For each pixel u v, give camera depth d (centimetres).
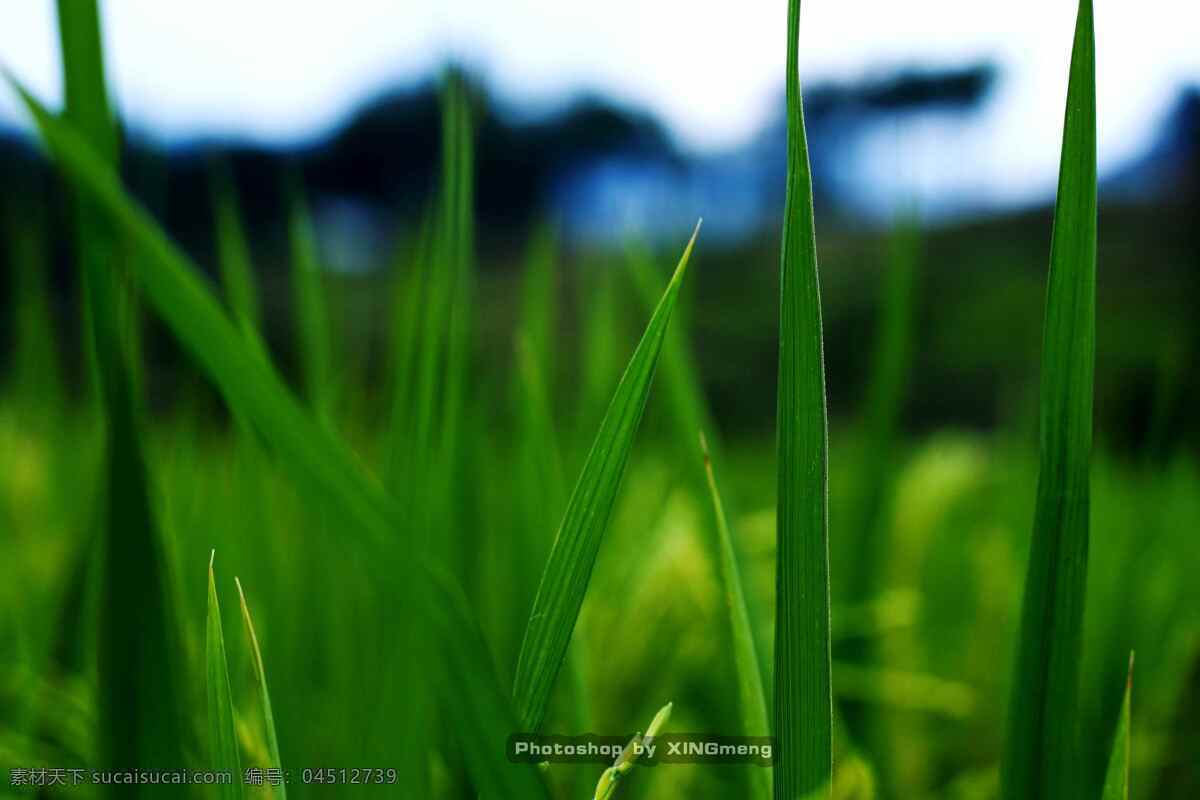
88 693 62
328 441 45
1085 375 48
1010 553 123
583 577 48
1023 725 49
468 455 62
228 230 67
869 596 83
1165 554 108
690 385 66
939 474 150
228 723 49
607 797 50
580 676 62
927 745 86
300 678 60
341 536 45
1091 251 47
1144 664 90
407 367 56
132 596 48
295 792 56
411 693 52
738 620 52
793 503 48
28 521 105
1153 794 80
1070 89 47
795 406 47
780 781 48
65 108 45
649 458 114
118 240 45
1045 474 48
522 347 75
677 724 81
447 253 55
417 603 45
